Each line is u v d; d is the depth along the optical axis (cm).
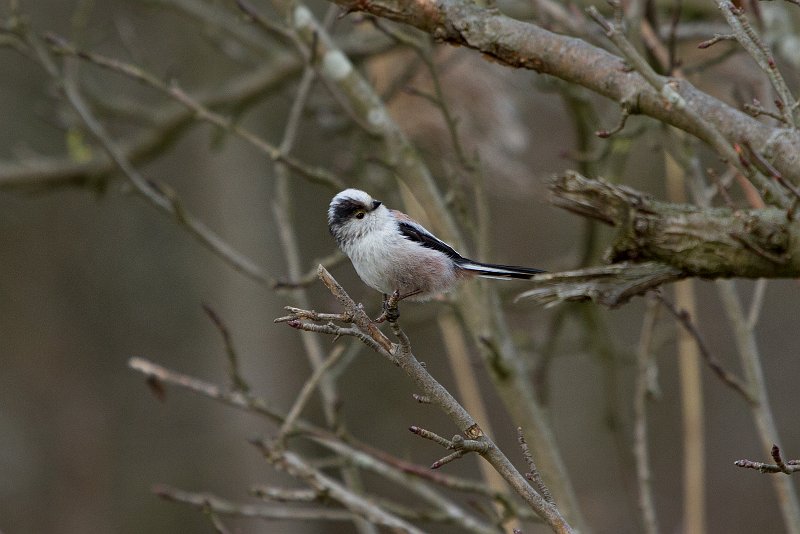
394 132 916
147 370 830
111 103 1415
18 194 1388
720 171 1331
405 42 891
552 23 913
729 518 1542
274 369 1536
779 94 524
